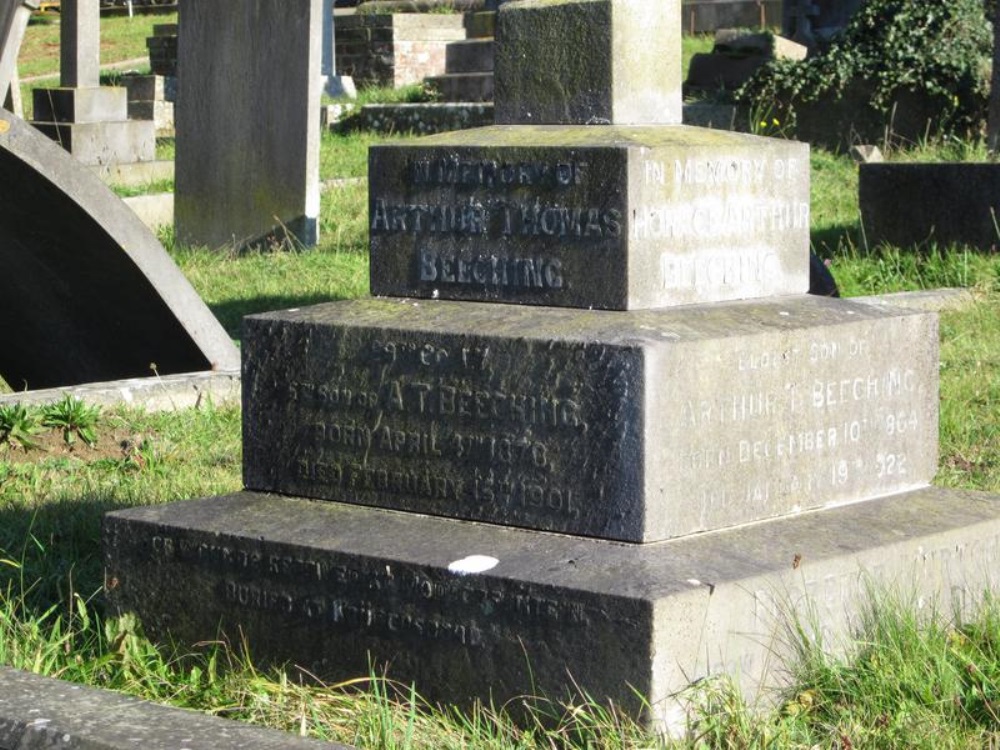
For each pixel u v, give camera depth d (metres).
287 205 10.31
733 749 3.37
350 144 14.61
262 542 3.78
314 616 3.73
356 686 3.68
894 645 3.62
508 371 3.71
